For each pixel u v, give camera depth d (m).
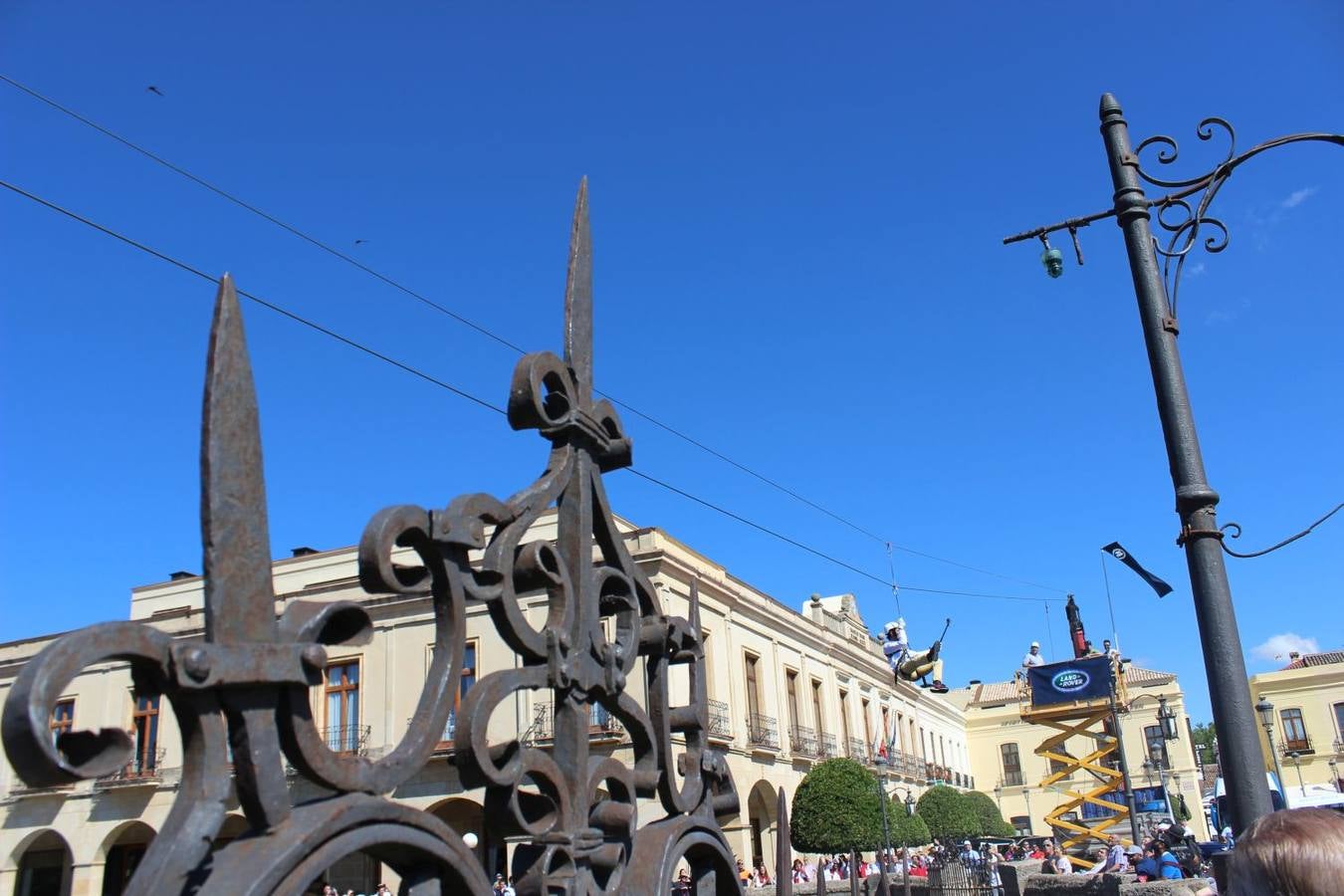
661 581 25.55
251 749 1.86
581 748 2.82
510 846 18.48
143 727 27.81
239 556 1.91
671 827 3.13
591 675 2.91
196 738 1.81
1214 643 5.14
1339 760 50.69
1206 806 42.84
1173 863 12.55
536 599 23.75
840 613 42.16
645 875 2.91
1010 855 29.22
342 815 1.97
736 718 28.88
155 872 1.68
